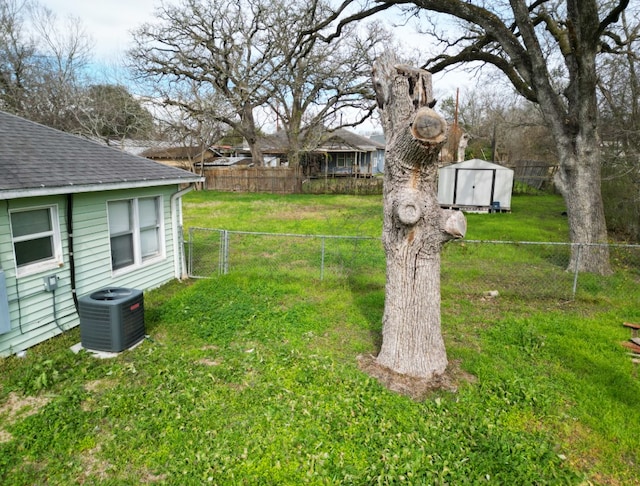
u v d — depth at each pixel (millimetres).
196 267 10141
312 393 4488
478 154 37719
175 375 4926
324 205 21969
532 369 5113
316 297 7785
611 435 3900
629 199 13211
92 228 7016
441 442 3707
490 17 9852
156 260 8727
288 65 26062
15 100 27969
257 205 21750
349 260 10328
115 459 3584
